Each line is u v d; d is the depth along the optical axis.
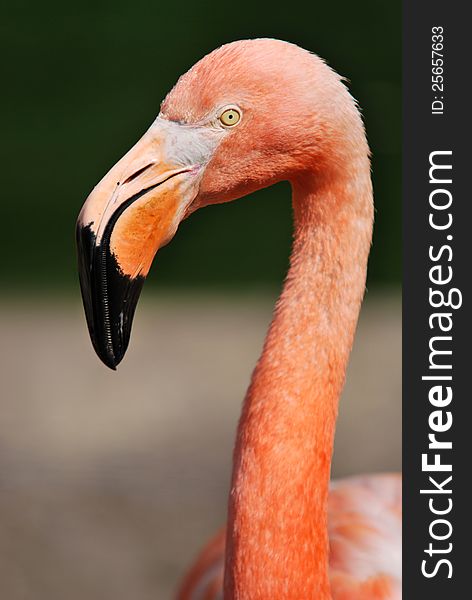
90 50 16.94
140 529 7.66
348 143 3.43
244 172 3.44
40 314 11.76
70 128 15.67
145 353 10.70
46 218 14.05
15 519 7.74
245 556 3.36
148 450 8.73
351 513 4.94
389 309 11.63
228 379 10.02
